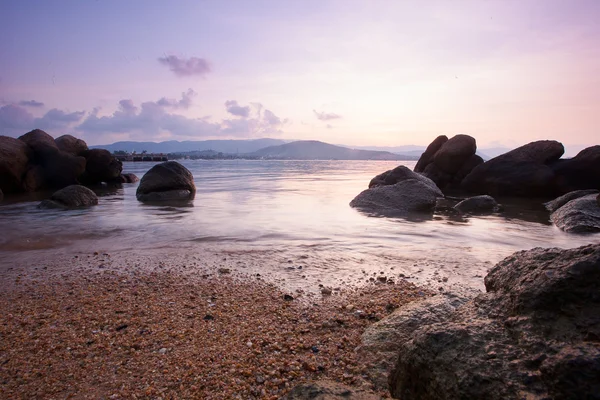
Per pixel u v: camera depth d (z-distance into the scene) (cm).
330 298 539
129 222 1177
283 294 555
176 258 758
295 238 942
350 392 283
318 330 438
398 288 579
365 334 409
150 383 336
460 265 710
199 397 316
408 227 1100
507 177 2073
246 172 5109
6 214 1356
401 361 283
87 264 716
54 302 527
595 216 1105
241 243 888
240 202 1709
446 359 250
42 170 2403
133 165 7356
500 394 216
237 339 415
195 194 2075
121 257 767
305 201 1744
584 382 195
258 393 321
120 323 457
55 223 1165
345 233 1005
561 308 243
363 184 2880
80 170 2533
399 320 414
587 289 240
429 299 458
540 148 2083
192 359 374
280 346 398
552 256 297
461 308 314
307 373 348
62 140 2841
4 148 2103
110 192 2323
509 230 1067
